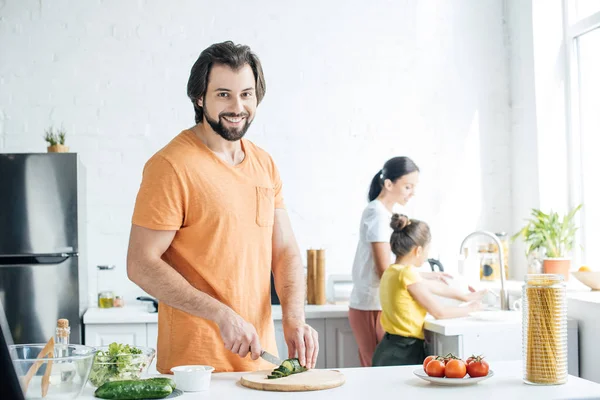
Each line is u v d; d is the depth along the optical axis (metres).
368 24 4.49
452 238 4.53
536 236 3.98
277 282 2.22
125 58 4.26
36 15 4.21
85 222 4.15
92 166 4.22
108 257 4.21
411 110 4.52
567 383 1.89
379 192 3.70
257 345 1.90
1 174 3.74
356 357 3.93
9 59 4.18
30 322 3.71
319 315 3.89
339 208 4.42
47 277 3.73
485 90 4.60
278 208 2.26
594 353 3.27
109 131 4.24
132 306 4.09
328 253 4.40
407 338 3.34
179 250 2.04
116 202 4.23
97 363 1.80
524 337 1.91
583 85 4.23
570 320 3.38
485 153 4.58
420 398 1.71
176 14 4.30
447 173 4.54
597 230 4.09
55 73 4.21
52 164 3.77
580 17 4.25
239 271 2.04
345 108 4.45
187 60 4.31
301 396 1.73
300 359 2.00
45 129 4.20
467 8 4.59
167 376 1.92
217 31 4.34
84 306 3.98
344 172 4.43
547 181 4.32
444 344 3.29
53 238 3.75
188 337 2.00
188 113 4.30
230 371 2.02
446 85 4.56
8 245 3.73
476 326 3.21
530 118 4.39
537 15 4.34
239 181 2.07
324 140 4.42
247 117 2.04
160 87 4.28
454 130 4.55
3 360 0.89
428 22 4.55
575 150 4.28
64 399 1.59
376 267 3.55
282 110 4.39
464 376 1.88
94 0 4.25
